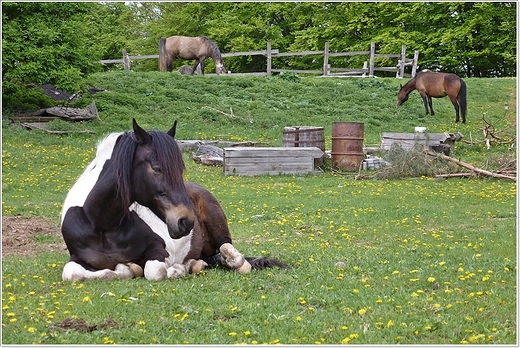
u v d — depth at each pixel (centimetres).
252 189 1580
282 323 546
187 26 4641
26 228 1085
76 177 1675
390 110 2902
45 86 2605
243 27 4378
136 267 693
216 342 501
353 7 4281
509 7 3969
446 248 916
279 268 759
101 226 668
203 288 648
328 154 2025
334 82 3262
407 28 4331
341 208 1328
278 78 3250
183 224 615
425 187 1639
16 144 1998
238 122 2547
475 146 2245
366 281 704
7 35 2170
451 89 2723
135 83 2864
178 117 2520
